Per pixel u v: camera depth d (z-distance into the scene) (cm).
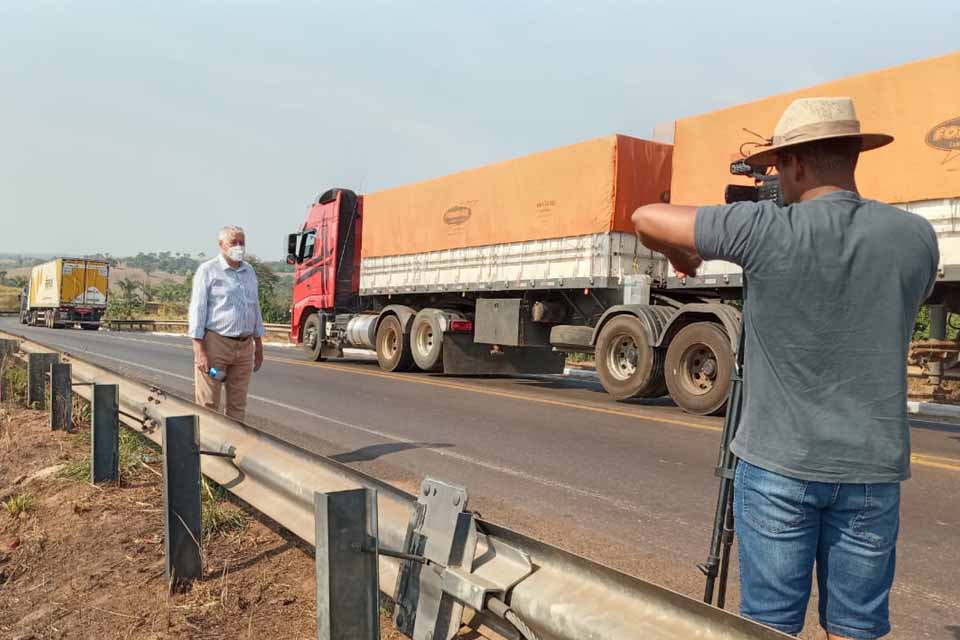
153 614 388
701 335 1052
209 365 671
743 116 1039
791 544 214
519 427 928
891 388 207
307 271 2067
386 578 319
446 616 273
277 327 3606
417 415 1010
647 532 522
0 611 426
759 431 217
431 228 1658
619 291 1246
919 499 618
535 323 1433
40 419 878
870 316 205
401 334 1683
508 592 249
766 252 210
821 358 207
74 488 590
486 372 1592
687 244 224
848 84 923
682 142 1134
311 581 410
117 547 475
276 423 927
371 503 258
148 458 656
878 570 211
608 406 1137
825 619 223
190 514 420
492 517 546
